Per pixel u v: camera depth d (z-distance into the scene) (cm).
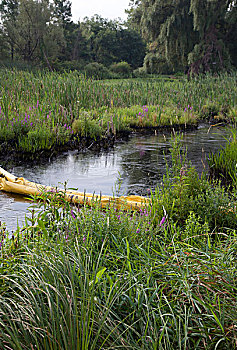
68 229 343
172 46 4303
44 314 233
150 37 4881
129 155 1068
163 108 1878
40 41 6041
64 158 1002
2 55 6097
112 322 226
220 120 1911
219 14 3988
